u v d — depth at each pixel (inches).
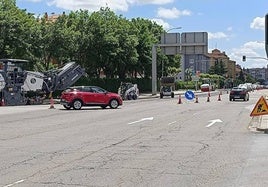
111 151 511.5
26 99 1672.0
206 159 459.8
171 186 337.1
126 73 2864.2
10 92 1626.5
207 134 689.6
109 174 380.2
